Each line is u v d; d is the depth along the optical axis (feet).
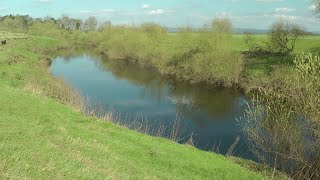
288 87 69.31
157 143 72.59
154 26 283.59
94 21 529.86
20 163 35.73
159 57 230.89
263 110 71.61
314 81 62.39
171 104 146.30
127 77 212.02
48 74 156.15
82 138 58.34
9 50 195.00
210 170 63.21
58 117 71.51
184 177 57.36
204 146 94.43
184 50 203.82
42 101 85.61
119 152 59.26
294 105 65.00
